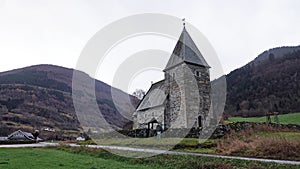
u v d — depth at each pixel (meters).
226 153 16.09
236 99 63.94
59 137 48.38
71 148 20.33
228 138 20.14
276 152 15.23
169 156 13.85
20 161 12.71
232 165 11.63
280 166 11.28
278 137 18.67
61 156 15.63
